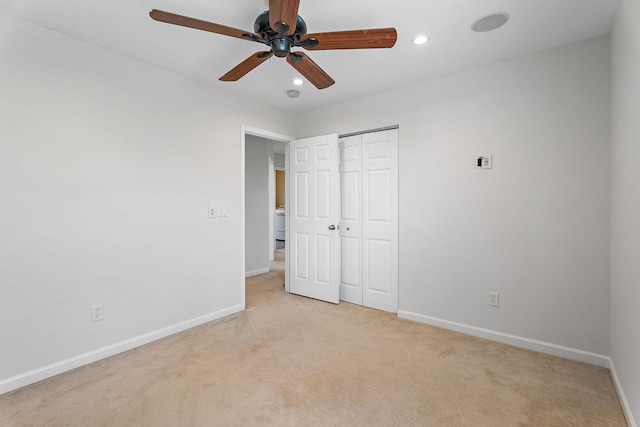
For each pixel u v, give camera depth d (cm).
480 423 161
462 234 274
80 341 219
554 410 170
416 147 299
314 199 368
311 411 170
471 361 224
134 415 166
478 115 264
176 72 273
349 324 294
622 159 179
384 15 192
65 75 212
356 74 278
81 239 219
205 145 296
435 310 291
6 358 189
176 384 195
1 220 188
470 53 240
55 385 195
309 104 362
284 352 238
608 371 210
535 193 240
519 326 249
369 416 166
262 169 516
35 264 200
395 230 320
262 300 367
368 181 340
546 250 237
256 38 175
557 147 231
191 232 286
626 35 168
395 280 322
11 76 191
